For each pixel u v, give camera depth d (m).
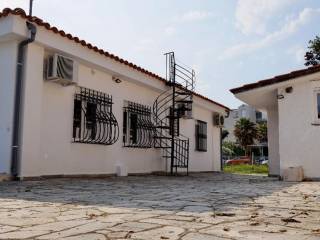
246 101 13.50
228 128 67.00
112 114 11.37
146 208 4.31
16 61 8.36
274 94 12.06
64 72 9.03
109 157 11.37
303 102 10.84
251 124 56.75
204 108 18.47
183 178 11.73
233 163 40.47
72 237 2.81
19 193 5.76
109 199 5.19
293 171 10.41
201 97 17.03
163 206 4.50
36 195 5.54
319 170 10.45
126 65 11.62
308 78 10.73
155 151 13.98
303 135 10.74
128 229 3.11
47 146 9.09
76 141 9.97
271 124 14.93
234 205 4.67
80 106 10.31
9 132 8.19
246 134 56.19
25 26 8.19
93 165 10.66
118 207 4.39
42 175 8.88
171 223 3.37
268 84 11.21
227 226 3.25
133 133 12.83
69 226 3.23
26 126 8.27
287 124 10.97
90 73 10.66
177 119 14.83
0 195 5.50
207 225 3.29
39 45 8.68
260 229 3.14
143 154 13.21
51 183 7.68
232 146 57.94
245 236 2.87
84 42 9.63
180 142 15.90
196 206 4.53
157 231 3.03
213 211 4.12
